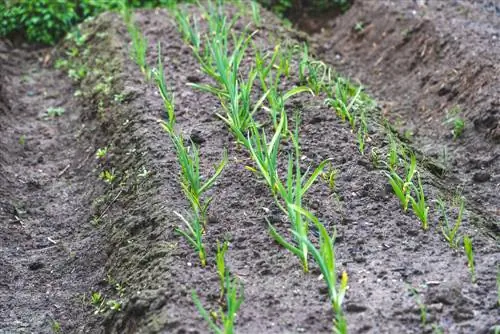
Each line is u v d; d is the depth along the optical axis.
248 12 7.55
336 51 7.85
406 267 3.92
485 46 6.53
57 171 5.81
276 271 3.95
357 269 3.93
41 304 4.47
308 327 3.55
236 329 3.55
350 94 5.91
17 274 4.73
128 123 5.59
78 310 4.37
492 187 5.26
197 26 7.04
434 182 4.88
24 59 7.65
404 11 7.52
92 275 4.62
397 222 4.29
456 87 6.30
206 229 4.29
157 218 4.45
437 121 6.18
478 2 7.57
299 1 8.58
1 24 7.88
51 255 4.89
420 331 3.49
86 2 8.02
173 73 6.22
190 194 4.30
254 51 6.45
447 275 3.83
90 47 7.24
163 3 8.00
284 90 5.75
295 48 6.67
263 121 5.34
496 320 3.53
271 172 4.36
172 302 3.73
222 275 3.79
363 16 7.94
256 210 4.43
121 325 3.89
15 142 6.13
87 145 5.95
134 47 6.55
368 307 3.63
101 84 6.39
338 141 5.04
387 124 5.58
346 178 4.68
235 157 4.96
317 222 3.71
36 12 7.94
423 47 6.96
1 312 4.41
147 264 4.17
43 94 6.95
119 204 5.01
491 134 5.69
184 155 4.39
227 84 5.09
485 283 3.76
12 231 5.12
